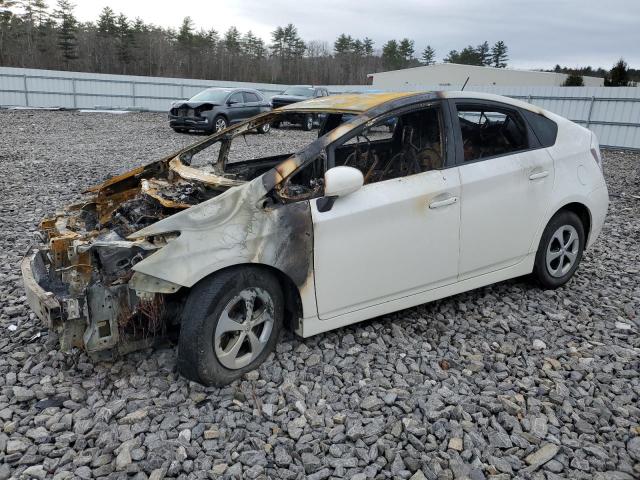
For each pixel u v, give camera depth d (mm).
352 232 3338
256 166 4562
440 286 3873
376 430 2797
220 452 2645
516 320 4129
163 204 3385
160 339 3393
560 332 3975
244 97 19250
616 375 3439
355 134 3457
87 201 4102
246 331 3170
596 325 4102
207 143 4469
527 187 4129
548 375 3387
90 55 61125
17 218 6742
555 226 4449
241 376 3219
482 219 3895
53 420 2824
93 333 2883
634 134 18641
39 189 8469
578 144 4582
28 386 3137
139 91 28641
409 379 3287
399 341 3729
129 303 2938
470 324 4059
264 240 3066
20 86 26375
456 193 3729
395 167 3908
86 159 11656
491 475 2520
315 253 3234
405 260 3594
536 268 4500
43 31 57438
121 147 13883
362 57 79812
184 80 29203
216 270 2977
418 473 2496
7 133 15891
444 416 2930
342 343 3668
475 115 4012
